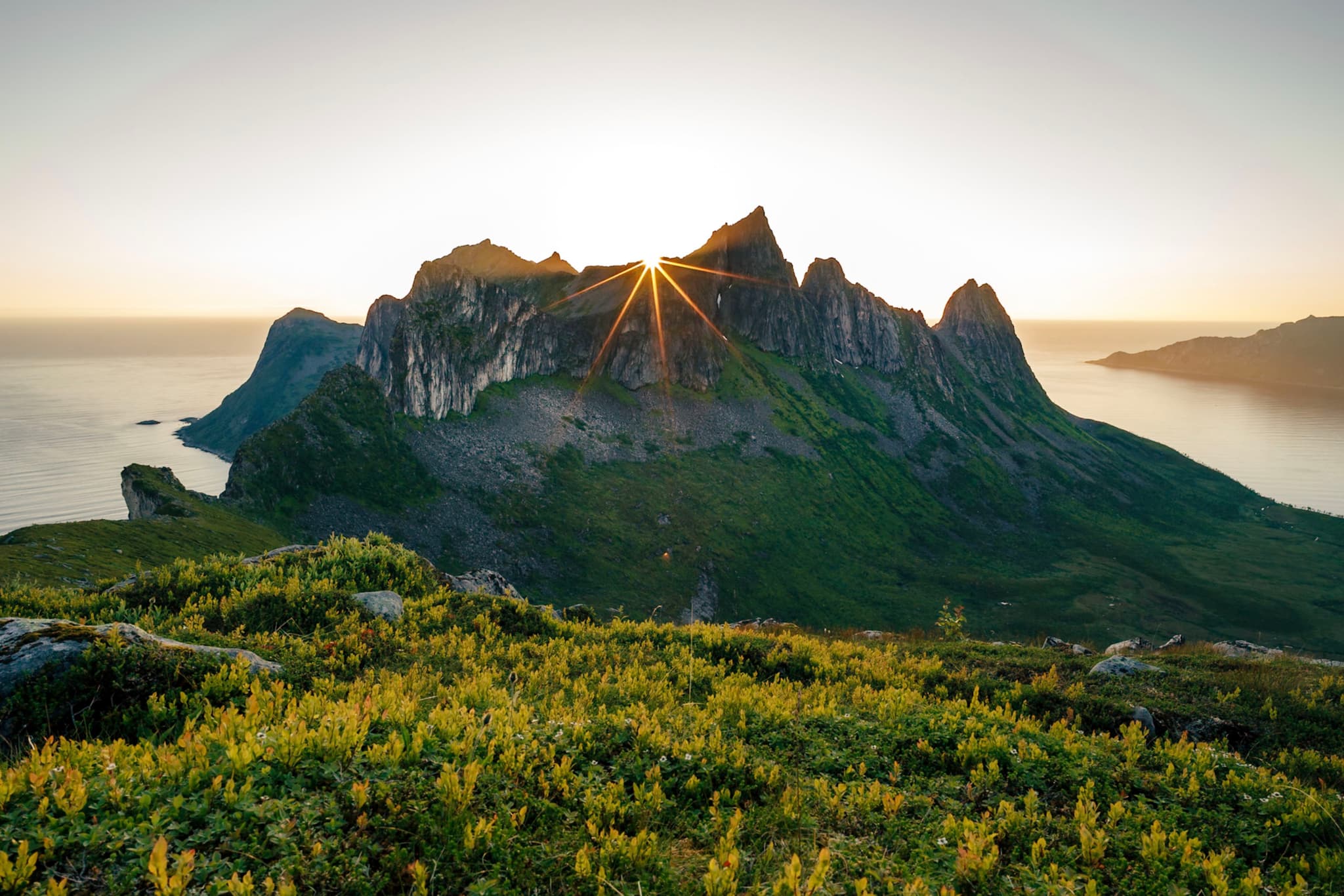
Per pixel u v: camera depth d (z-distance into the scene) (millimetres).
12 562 44844
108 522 63969
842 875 6508
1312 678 17141
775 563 163375
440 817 6270
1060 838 7617
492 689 11508
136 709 8961
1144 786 9211
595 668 16016
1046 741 10609
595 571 141625
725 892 5707
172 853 5195
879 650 21375
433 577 23016
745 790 8305
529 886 5691
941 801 8508
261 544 80562
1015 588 168250
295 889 4781
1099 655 23547
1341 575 196750
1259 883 6613
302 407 137625
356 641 14812
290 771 6531
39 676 8891
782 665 17766
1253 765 12227
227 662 10883
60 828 5227
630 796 7809
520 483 160625
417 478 144125
